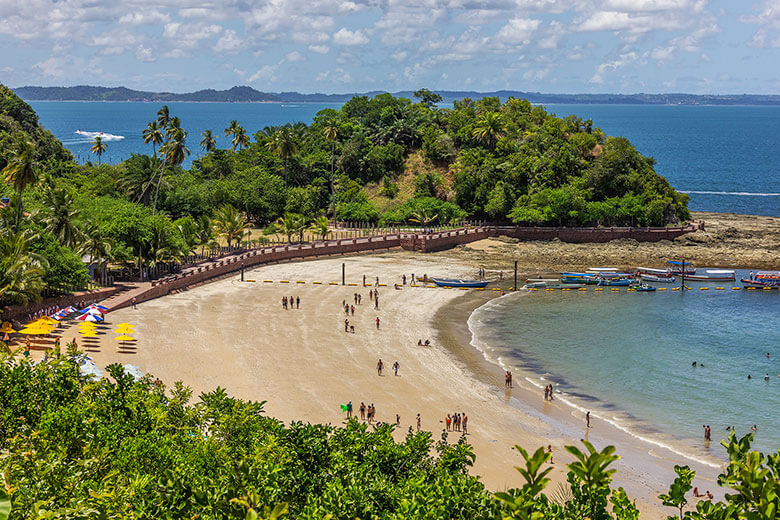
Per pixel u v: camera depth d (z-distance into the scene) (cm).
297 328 8994
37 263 8169
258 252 12975
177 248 11056
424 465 3228
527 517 1419
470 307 10606
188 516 2325
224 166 18250
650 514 4769
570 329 9525
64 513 2047
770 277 12169
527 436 6091
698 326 9738
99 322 8525
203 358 7556
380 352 8206
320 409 6366
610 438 6094
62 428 3325
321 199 17562
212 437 3306
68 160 19975
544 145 17725
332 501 2462
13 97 19625
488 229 15362
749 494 1488
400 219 16300
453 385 7256
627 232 15225
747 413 6656
